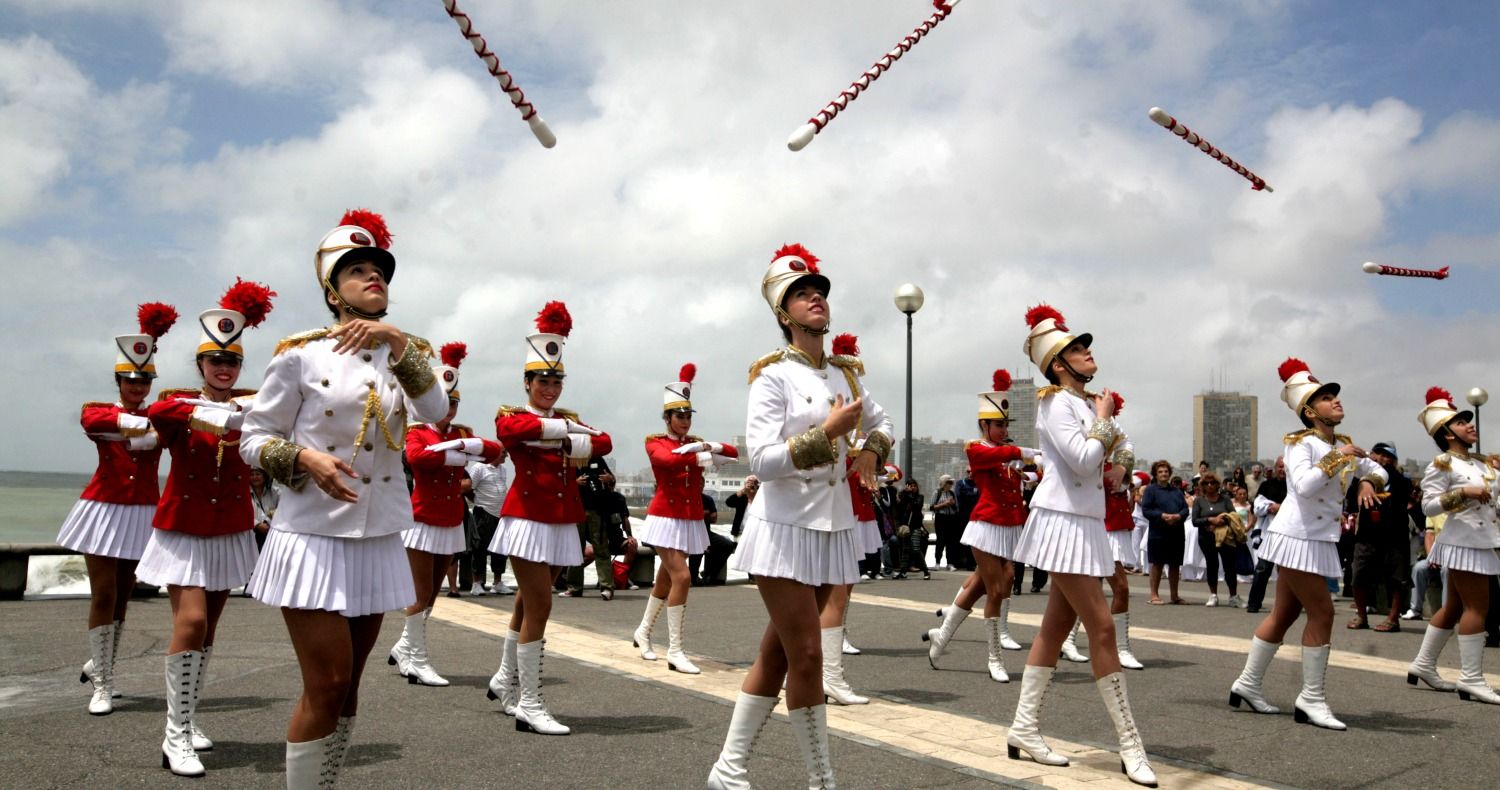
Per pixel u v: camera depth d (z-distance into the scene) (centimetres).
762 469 466
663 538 932
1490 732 716
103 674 696
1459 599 873
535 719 660
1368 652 1109
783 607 469
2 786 525
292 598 407
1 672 838
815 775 467
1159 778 585
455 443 806
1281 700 821
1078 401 634
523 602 676
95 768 562
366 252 444
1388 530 1308
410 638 833
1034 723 611
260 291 661
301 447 412
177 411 606
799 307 504
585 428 720
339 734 440
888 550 1964
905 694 830
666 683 838
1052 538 605
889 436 508
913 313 1992
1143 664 996
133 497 705
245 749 609
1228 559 1571
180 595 588
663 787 539
